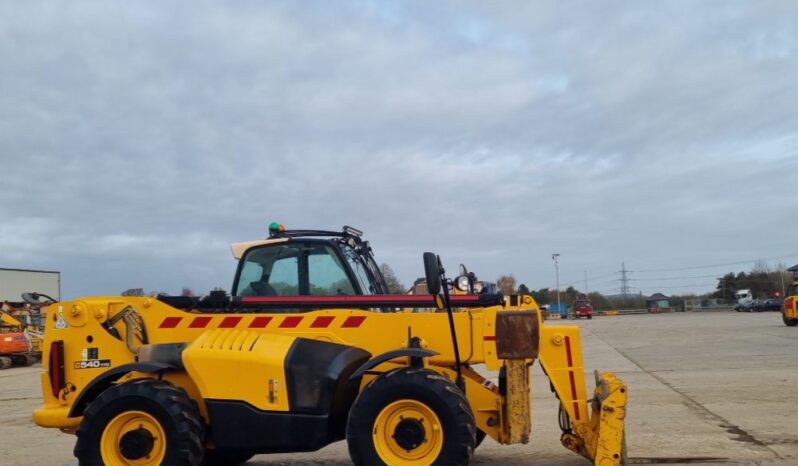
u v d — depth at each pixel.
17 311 27.23
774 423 8.23
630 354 19.20
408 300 6.37
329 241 6.90
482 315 6.15
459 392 5.47
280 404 5.68
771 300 66.50
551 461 6.74
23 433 9.80
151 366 5.89
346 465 7.01
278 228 7.18
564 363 6.02
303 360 5.80
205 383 5.75
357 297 6.46
